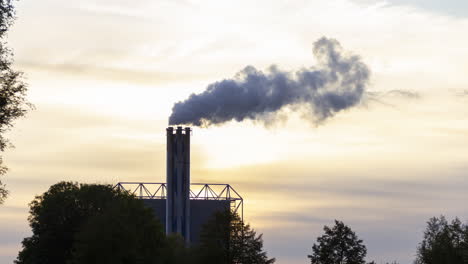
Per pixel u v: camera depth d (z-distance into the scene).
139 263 168.88
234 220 194.00
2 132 79.19
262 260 192.62
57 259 195.62
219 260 190.12
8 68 78.94
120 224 168.75
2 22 77.75
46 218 199.00
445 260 190.88
